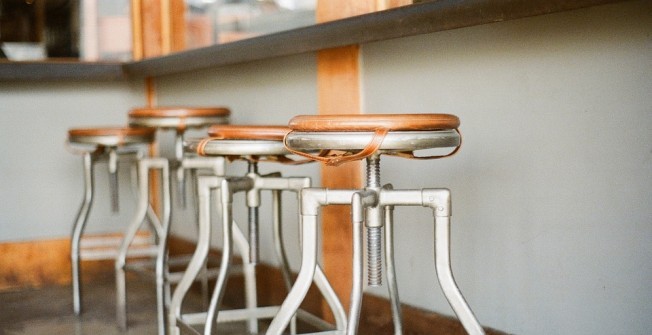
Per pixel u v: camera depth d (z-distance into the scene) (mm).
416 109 2770
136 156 3771
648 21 2002
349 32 2725
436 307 2740
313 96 3338
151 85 4930
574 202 2227
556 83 2254
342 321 2582
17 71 4508
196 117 3254
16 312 4004
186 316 2766
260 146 2396
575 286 2242
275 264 3629
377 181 2086
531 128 2340
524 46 2344
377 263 2080
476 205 2555
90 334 3523
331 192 2049
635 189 2062
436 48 2666
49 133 4715
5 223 4645
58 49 5062
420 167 2785
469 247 2594
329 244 3188
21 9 5070
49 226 4723
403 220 2871
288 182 2580
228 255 2502
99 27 5008
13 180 4656
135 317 3820
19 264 4652
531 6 2008
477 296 2576
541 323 2354
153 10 4906
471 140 2555
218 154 2455
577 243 2227
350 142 1885
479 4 2148
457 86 2592
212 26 4387
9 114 4641
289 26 3598
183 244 4551
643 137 2033
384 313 2922
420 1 2650
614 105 2100
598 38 2129
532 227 2359
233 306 3941
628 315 2104
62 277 4738
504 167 2439
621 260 2111
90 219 4793
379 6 2859
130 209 4871
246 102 3873
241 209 3949
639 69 2031
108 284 4680
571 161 2227
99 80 4758
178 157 3451
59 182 4738
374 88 2965
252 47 3322
